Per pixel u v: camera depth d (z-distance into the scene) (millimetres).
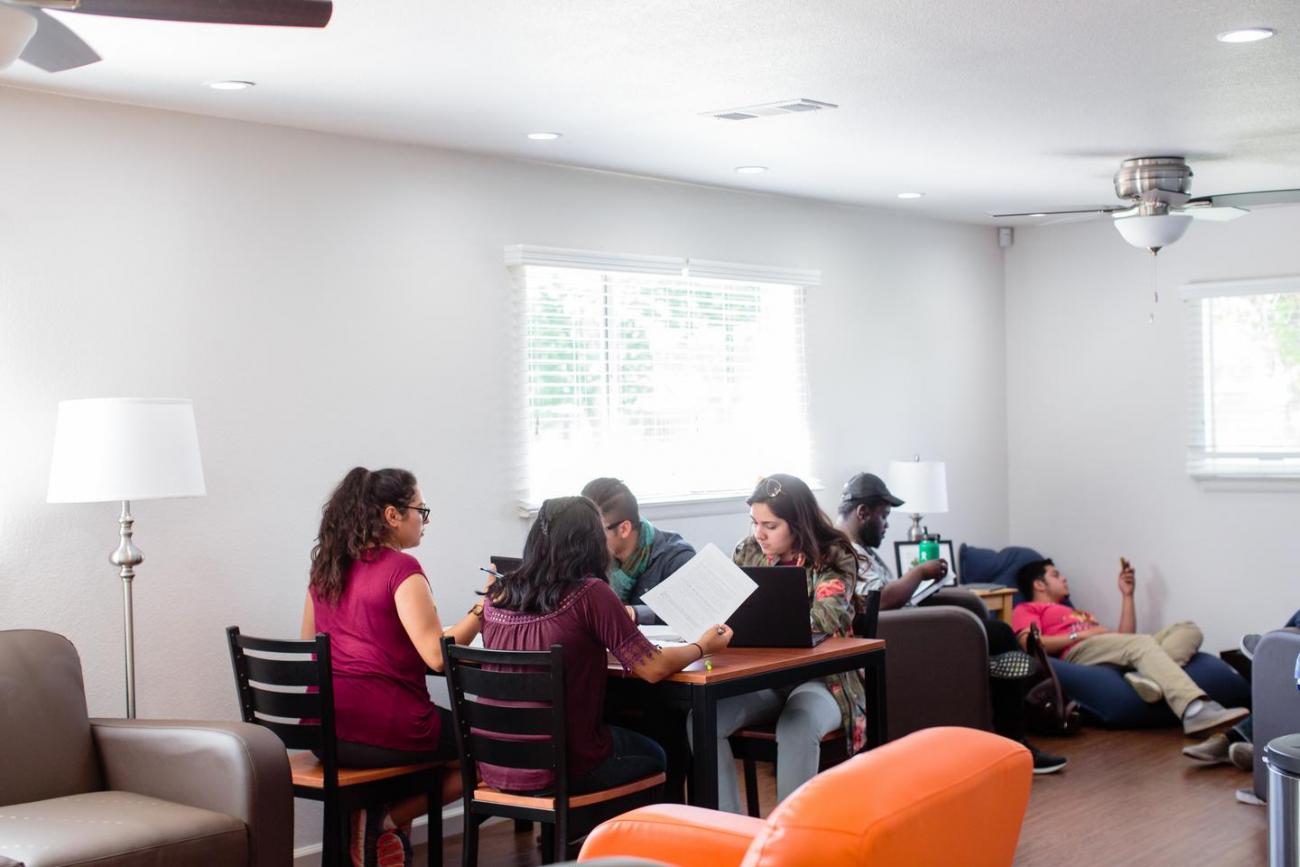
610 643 3303
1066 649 6504
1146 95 4234
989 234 7477
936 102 4289
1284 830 3215
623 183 5484
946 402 7145
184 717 4133
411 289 4734
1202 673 6230
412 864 4254
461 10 3197
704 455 5809
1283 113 4516
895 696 5203
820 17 3326
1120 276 7117
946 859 1975
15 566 3809
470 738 3402
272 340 4359
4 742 3346
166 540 4105
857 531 5438
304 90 3922
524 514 5031
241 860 3219
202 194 4203
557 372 5219
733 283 5961
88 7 2246
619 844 2393
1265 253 6609
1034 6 3273
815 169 5461
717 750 3424
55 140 3896
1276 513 6625
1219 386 6801
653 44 3531
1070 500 7352
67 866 2863
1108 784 5156
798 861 1826
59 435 3602
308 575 4402
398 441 4688
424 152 4789
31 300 3846
